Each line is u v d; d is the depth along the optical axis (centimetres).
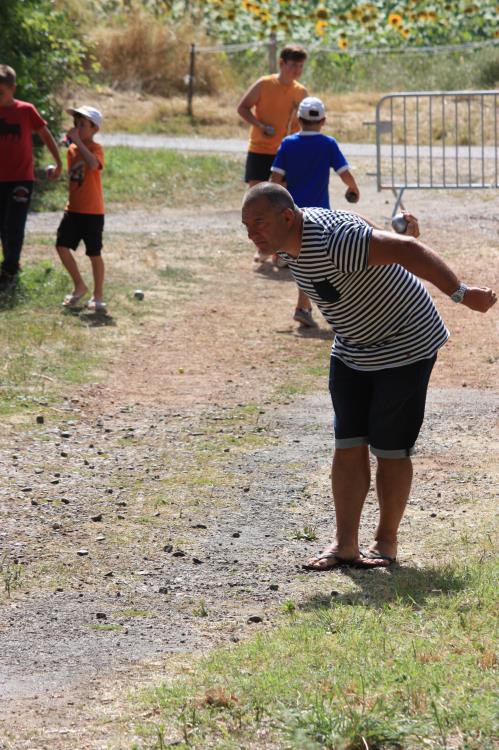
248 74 5359
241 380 1750
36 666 851
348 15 5566
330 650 830
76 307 2123
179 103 4853
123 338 1959
